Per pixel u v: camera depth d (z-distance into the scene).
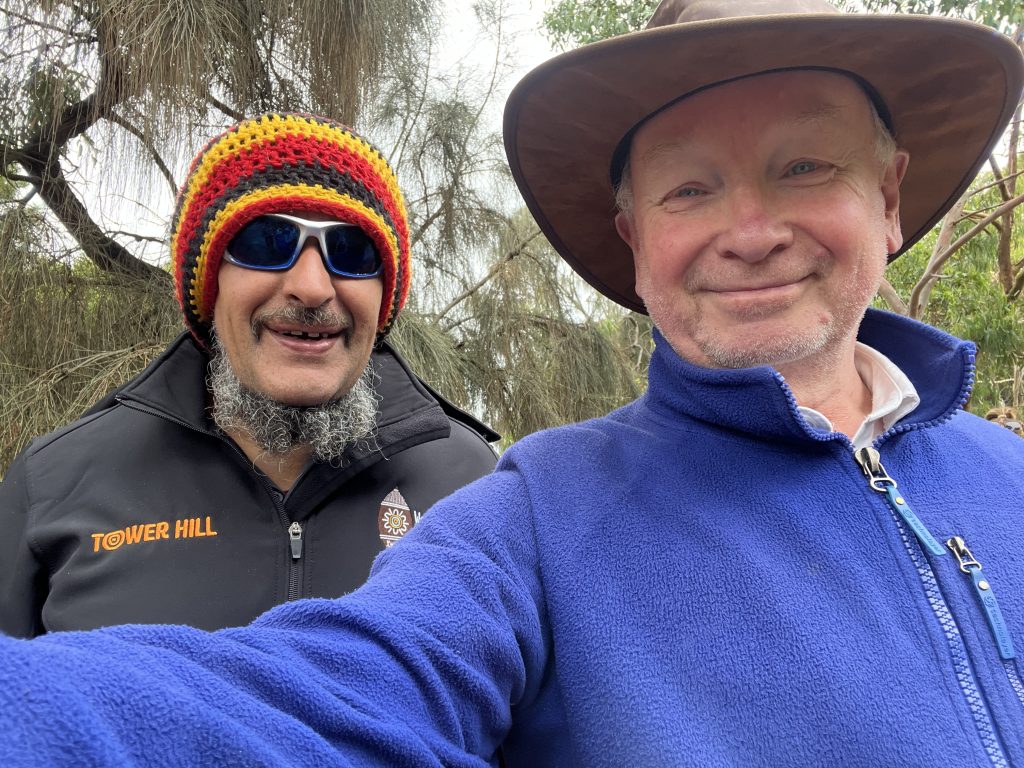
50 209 1.34
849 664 0.34
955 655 0.35
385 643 0.32
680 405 0.45
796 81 0.43
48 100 1.25
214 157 0.61
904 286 2.88
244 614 0.58
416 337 1.51
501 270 1.76
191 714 0.24
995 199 2.77
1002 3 1.82
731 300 0.43
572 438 0.46
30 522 0.62
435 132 1.68
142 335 1.32
